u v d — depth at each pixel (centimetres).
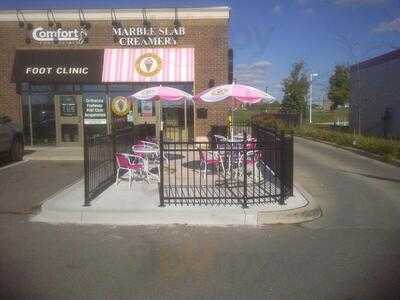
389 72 2486
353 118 3022
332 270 548
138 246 641
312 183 1131
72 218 774
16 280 516
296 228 740
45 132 1848
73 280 516
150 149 1130
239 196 881
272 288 494
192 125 1830
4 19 1795
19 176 1201
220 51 1795
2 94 1825
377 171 1334
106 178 1017
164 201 852
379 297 471
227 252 616
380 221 782
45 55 1797
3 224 754
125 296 473
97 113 1831
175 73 1775
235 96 1119
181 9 1777
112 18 1789
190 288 494
